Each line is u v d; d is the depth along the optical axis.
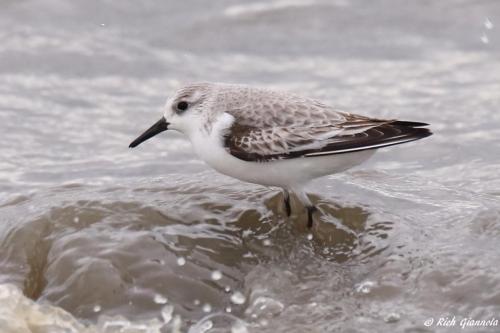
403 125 11.42
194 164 15.51
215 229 11.73
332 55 20.83
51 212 11.93
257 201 12.48
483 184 13.82
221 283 10.66
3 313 9.95
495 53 20.34
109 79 19.73
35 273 11.00
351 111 17.77
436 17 22.06
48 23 22.08
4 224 12.04
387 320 9.79
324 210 12.26
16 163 15.63
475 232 11.38
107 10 22.91
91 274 10.59
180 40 21.58
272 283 10.57
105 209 12.00
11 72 19.78
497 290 10.05
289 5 22.94
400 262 10.79
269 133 11.55
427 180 13.90
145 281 10.58
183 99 12.27
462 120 17.05
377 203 12.49
